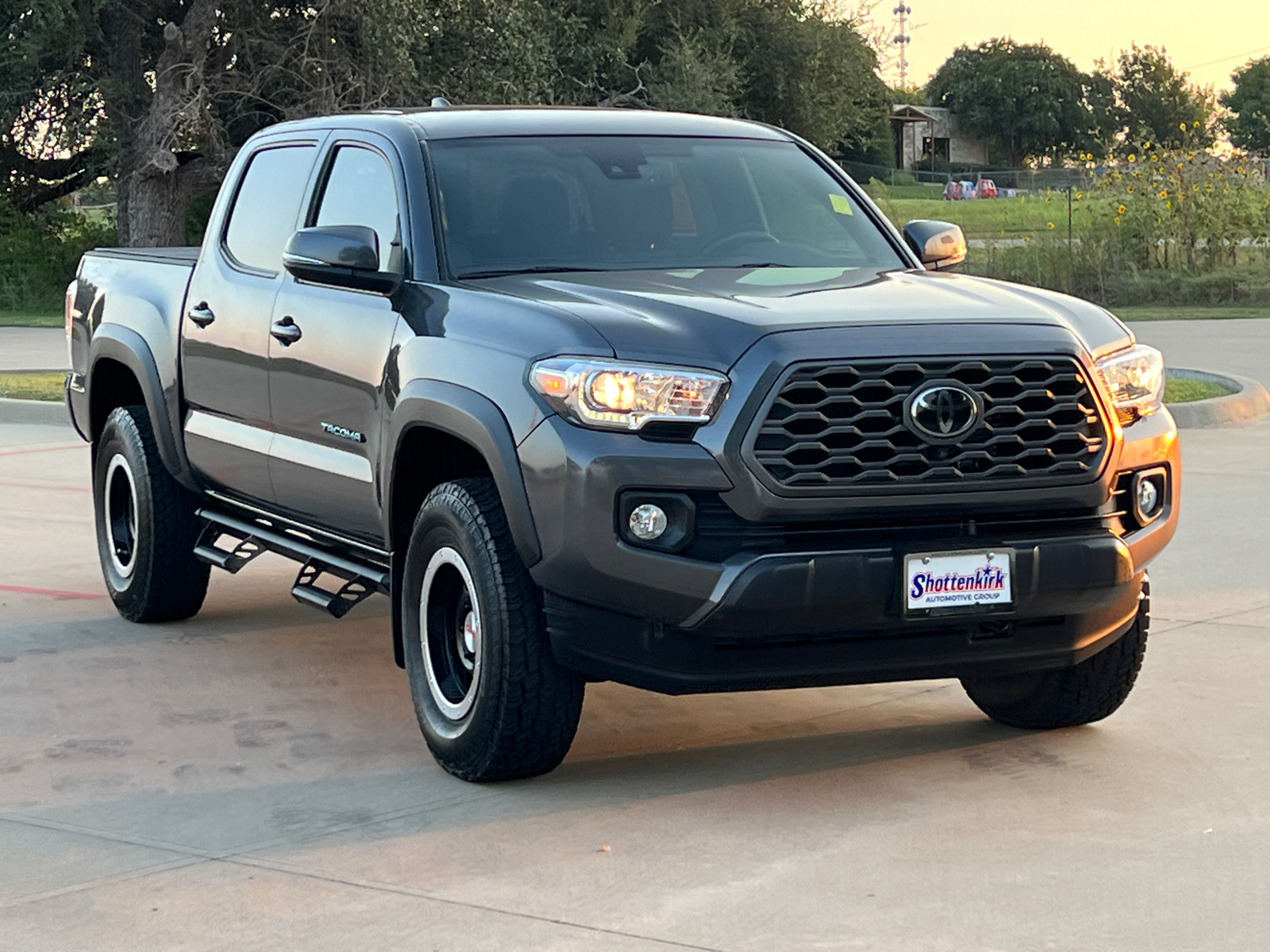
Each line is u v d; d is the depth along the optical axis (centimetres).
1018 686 533
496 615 462
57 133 3425
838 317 447
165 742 538
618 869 412
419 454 513
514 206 549
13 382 1678
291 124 661
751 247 563
